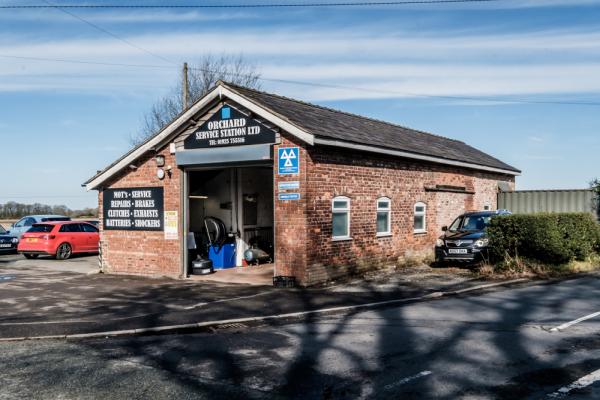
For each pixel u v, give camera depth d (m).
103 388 6.17
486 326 8.84
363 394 5.80
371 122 20.66
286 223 13.79
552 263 15.80
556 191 24.23
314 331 8.84
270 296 12.27
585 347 7.45
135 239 16.86
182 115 15.37
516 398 5.59
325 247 14.21
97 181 17.36
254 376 6.52
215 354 7.57
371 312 10.31
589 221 17.52
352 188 15.39
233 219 18.03
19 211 49.62
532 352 7.24
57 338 8.84
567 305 10.56
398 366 6.75
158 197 16.38
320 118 16.14
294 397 5.77
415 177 18.72
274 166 14.00
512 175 27.23
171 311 10.83
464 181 22.28
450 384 6.04
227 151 14.66
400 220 17.80
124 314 10.65
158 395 5.91
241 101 14.26
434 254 19.67
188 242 16.09
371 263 16.19
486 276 14.80
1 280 15.92
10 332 9.23
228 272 16.62
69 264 20.61
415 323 9.19
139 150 16.36
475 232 16.91
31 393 6.04
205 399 5.77
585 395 5.64
